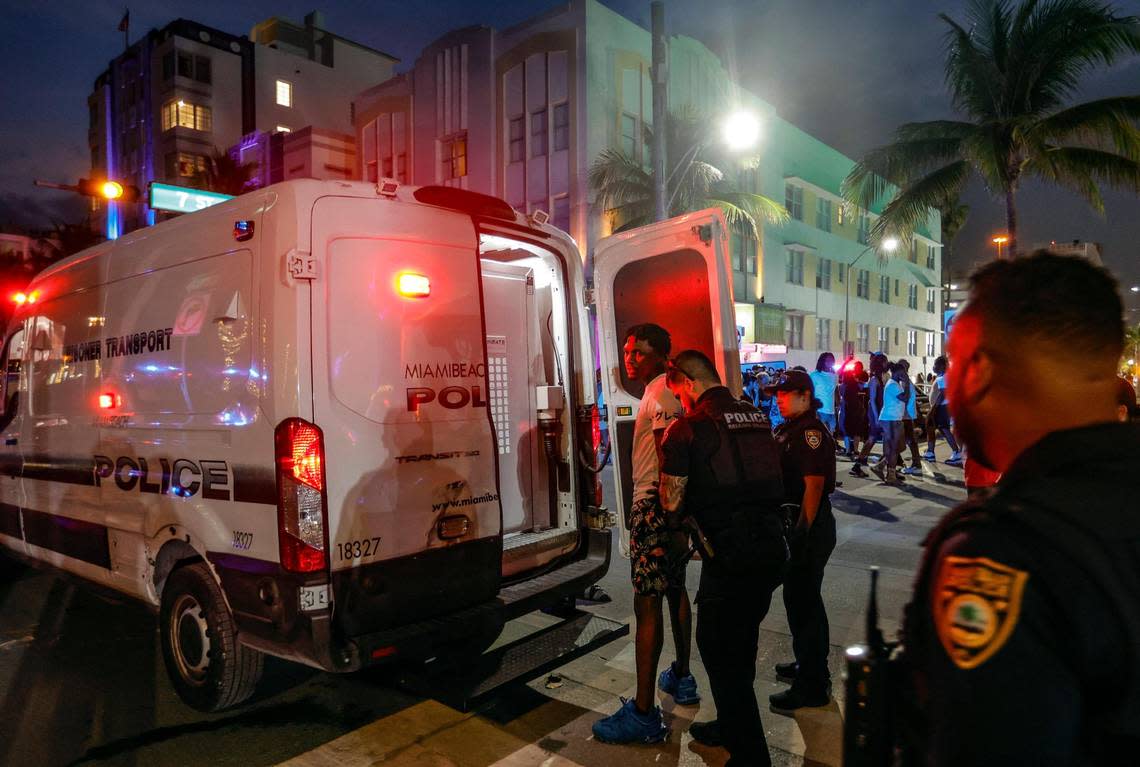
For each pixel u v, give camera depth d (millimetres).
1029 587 806
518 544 4250
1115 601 771
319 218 3264
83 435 4453
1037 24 15250
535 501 4633
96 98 46500
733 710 2836
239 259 3414
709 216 4781
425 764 3254
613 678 4113
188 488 3582
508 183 24094
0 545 5562
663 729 3387
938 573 908
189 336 3646
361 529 3244
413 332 3525
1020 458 931
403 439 3422
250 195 3432
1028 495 869
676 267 5047
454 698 3193
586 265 22109
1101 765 793
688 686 3781
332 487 3166
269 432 3176
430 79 26062
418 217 3627
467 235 3846
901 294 40375
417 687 3309
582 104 22203
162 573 3852
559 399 4605
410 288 3535
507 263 4582
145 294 4000
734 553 2799
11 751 3381
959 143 16516
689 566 6500
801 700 3684
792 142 30547
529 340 4695
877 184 17719
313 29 45250
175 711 3773
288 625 3123
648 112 23906
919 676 939
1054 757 767
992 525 873
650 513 3428
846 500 9047
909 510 8438
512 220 4152
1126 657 762
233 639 3512
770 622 4957
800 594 3693
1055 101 15727
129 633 4914
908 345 41656
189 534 3566
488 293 4441
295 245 3184
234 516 3328
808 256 31469
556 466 4648
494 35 24328
